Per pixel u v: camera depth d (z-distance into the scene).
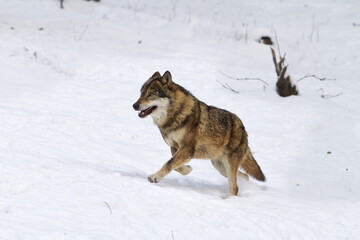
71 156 35.19
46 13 75.44
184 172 32.91
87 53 62.06
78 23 73.06
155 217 25.91
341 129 49.00
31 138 37.28
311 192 35.25
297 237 26.91
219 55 67.56
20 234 21.80
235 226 26.67
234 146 32.75
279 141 45.16
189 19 79.69
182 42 71.69
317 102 55.03
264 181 34.88
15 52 56.66
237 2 94.12
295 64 69.38
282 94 55.78
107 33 71.06
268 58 70.31
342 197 34.50
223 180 36.47
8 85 49.31
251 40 75.12
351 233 27.80
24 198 25.59
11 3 77.19
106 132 42.91
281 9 89.75
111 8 83.31
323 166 41.09
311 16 85.88
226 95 54.56
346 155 43.59
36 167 30.19
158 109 30.81
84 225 23.73
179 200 28.39
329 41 75.88
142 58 62.72
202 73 59.97
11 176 27.95
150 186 29.47
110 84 54.84
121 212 25.78
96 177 30.08
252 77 60.75
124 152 38.81
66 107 46.91
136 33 73.06
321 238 27.19
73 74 56.25
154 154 39.78
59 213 24.56
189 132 31.02
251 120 49.31
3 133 37.16
